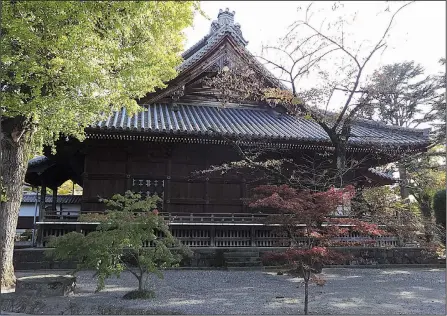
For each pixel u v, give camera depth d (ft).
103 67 26.21
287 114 57.06
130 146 48.06
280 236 44.27
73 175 64.03
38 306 22.06
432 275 40.04
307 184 46.01
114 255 24.57
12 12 21.95
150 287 30.40
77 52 24.14
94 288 29.89
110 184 47.65
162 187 49.06
